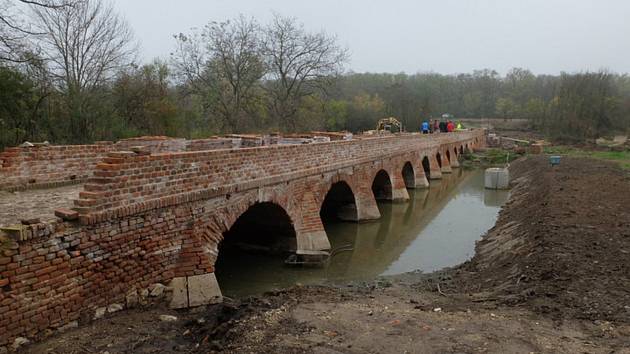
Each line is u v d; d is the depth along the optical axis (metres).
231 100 38.81
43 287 7.18
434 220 22.38
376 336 6.94
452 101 116.94
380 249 17.03
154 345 7.48
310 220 15.68
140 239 8.81
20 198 10.74
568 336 6.87
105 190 8.03
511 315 7.95
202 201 10.27
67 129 23.56
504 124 96.81
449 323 7.48
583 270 9.97
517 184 33.94
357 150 20.17
